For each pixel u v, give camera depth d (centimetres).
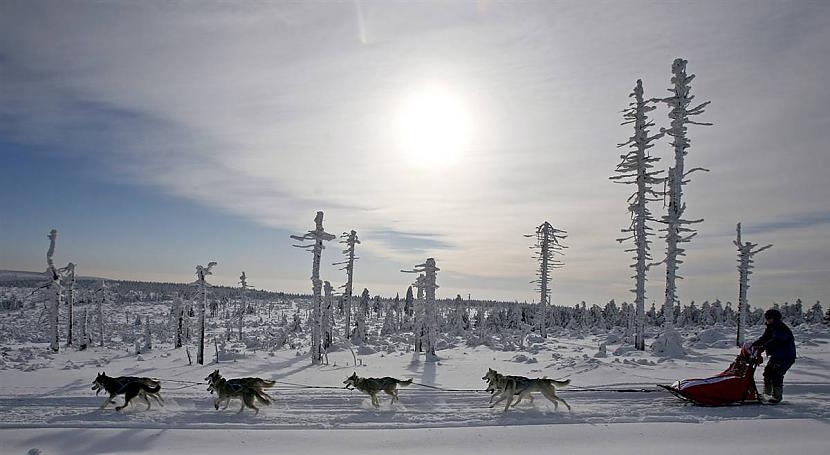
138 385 1162
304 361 2439
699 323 6950
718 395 1111
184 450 844
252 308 10888
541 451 820
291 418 1062
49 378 1673
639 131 2745
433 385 1513
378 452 827
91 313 6788
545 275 4375
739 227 3453
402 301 9744
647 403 1170
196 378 1766
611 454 793
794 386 1336
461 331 5478
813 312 6525
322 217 2584
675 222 2420
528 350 3134
